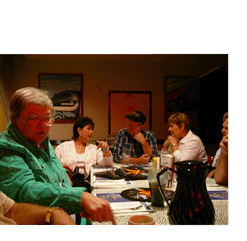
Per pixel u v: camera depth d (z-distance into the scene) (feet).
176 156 6.31
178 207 2.09
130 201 2.99
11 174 2.36
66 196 2.18
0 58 12.28
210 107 13.80
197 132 15.25
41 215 2.02
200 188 2.07
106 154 6.03
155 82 15.11
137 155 7.85
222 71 12.51
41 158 2.98
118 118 14.87
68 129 14.47
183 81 15.24
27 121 2.70
